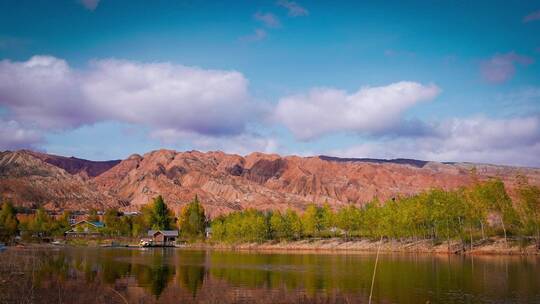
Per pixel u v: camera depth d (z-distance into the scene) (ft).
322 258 381.19
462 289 191.93
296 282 219.82
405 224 462.60
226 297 176.86
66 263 317.42
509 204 404.98
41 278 214.48
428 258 354.33
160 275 252.83
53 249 528.63
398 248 481.87
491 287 196.13
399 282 213.87
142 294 182.91
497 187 405.80
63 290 180.24
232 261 355.97
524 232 399.24
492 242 417.49
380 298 173.06
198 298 175.01
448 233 423.23
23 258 315.58
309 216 615.57
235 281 225.76
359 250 509.76
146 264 325.83
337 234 649.61
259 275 251.80
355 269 279.49
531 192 395.34
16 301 154.51
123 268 292.40
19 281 194.90
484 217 415.23
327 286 205.77
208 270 280.92
